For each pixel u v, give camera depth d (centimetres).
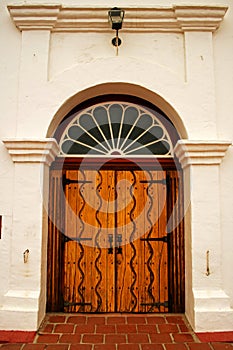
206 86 411
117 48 418
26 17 414
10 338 356
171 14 415
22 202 393
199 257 388
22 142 388
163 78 412
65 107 421
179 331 379
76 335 368
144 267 433
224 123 410
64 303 428
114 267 433
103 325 393
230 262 394
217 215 393
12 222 393
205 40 420
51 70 418
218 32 427
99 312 428
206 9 411
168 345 348
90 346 344
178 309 427
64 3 429
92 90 421
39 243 390
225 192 400
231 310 377
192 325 384
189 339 361
